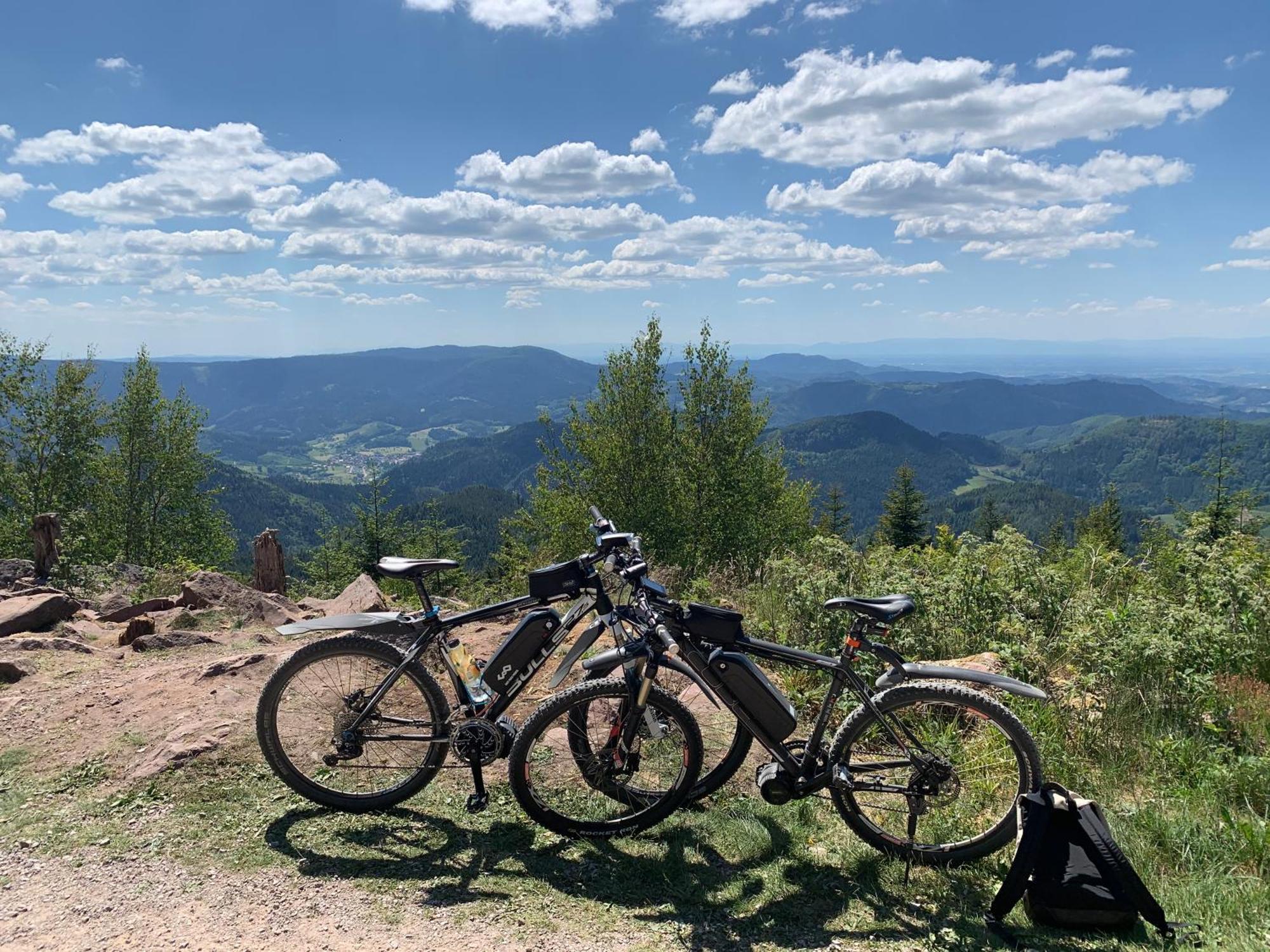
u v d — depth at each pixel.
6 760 3.97
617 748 3.52
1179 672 4.89
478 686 3.65
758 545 23.19
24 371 28.78
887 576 6.16
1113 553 7.89
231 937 2.77
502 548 25.03
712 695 3.51
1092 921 2.80
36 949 2.70
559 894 3.07
